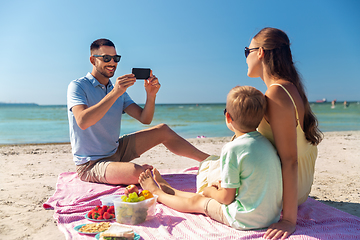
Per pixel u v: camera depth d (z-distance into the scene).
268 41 2.39
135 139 3.71
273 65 2.37
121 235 1.97
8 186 3.99
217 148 7.92
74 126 3.49
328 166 5.44
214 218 2.40
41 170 5.14
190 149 3.71
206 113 38.34
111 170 3.28
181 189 3.41
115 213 2.43
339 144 8.56
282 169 2.18
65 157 6.61
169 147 3.81
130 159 3.80
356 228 2.29
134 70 3.59
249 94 2.13
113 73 3.63
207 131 15.31
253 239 2.00
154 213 2.56
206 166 2.89
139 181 3.03
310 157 2.46
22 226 2.52
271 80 2.40
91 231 2.20
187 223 2.38
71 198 3.04
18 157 6.55
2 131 15.26
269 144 2.17
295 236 2.02
